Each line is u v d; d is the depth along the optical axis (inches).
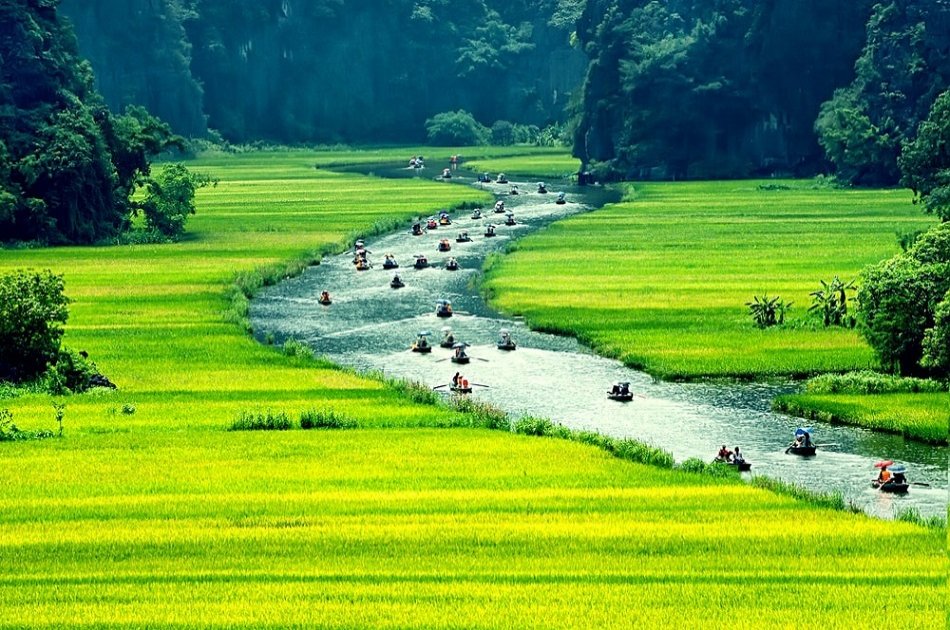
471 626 4434.1
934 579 4894.2
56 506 5738.2
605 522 5546.3
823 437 7057.1
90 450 6633.9
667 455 6574.8
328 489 5999.0
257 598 4694.9
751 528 5477.4
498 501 5826.8
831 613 4544.8
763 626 4429.1
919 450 6811.0
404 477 6190.9
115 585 4830.2
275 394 7854.3
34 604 4640.8
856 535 5388.8
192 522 5531.5
